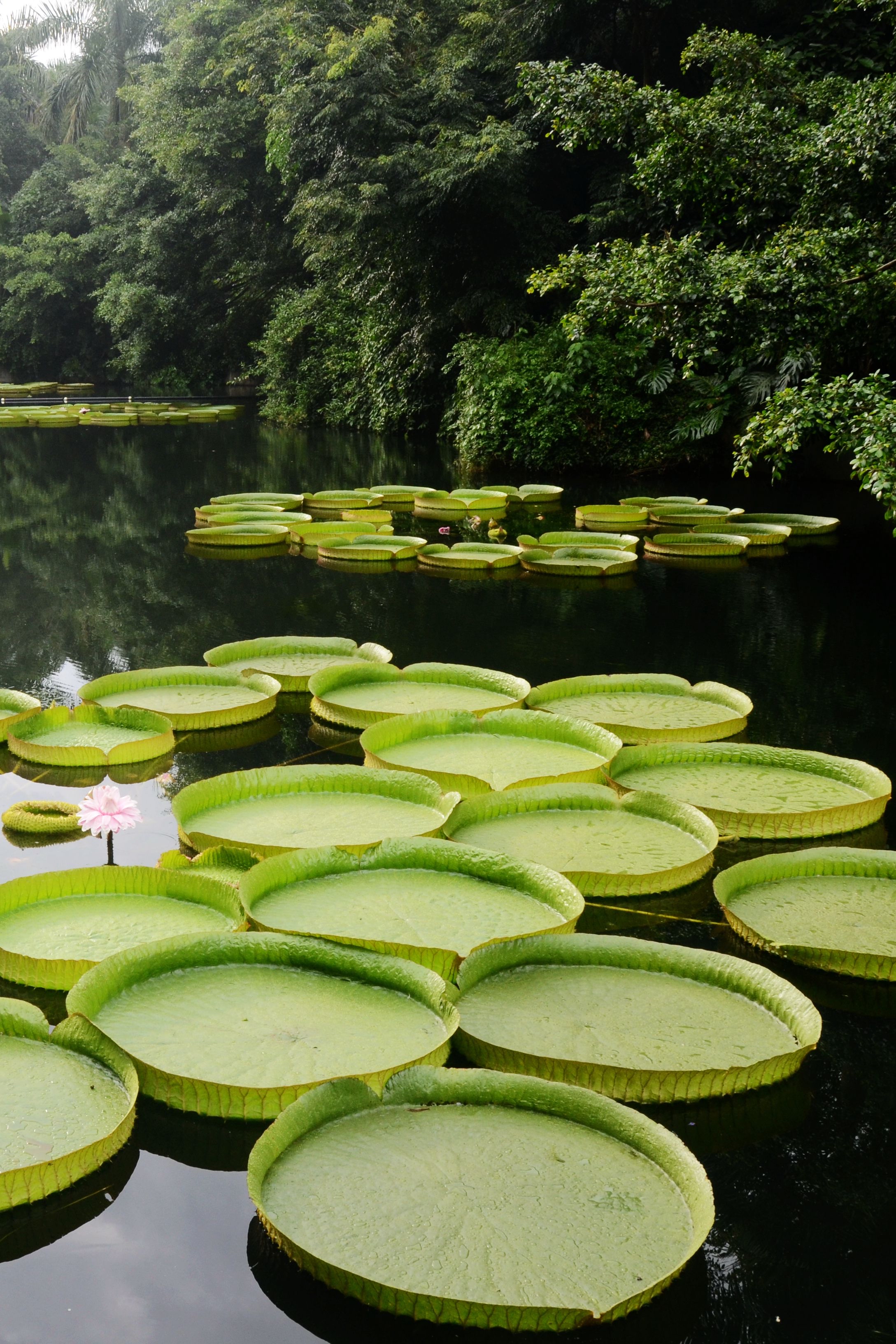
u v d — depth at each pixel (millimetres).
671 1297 1751
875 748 4242
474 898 2846
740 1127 2172
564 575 7711
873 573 7711
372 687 4797
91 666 5453
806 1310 1739
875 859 3055
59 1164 1881
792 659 5543
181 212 23719
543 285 8328
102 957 2479
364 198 14078
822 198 7414
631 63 14352
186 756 4109
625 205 13227
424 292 15789
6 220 27172
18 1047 2188
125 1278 1792
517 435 13516
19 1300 1756
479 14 14477
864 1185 2021
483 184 13328
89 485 12156
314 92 14422
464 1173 1849
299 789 3561
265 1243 1853
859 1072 2352
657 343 13172
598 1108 1991
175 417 20812
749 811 3443
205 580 7531
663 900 3010
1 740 4188
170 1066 2084
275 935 2477
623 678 4805
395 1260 1651
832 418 5984
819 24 11945
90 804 3064
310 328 20859
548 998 2404
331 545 8445
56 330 28922
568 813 3461
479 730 4180
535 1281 1616
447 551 8188
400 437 17781
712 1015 2363
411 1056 2143
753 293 7379
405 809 3443
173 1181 2000
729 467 13008
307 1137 1934
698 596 7008
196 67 21547
